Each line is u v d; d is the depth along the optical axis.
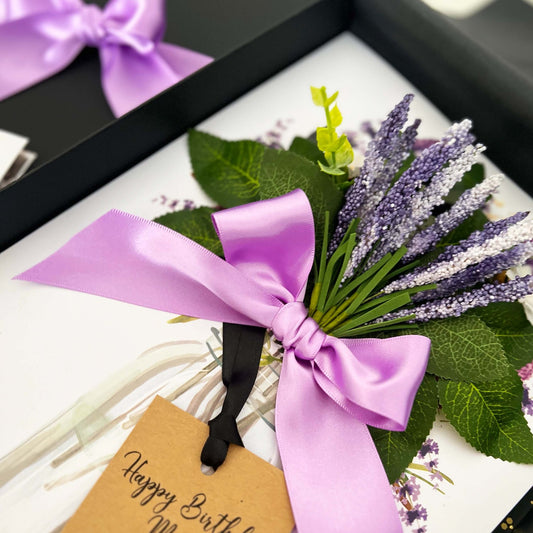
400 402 0.23
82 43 0.37
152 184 0.31
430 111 0.33
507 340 0.27
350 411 0.24
